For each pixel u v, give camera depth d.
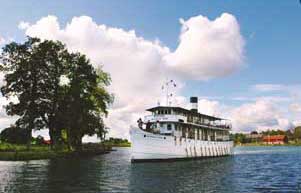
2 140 102.56
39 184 38.22
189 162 71.62
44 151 81.56
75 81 88.38
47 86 83.12
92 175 46.88
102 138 94.81
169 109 74.00
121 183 39.62
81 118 84.38
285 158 97.56
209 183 40.62
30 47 85.38
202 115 85.31
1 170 53.03
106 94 97.19
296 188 37.44
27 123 80.88
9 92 82.19
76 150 90.19
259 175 50.09
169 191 34.66
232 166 65.25
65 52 88.25
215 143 91.81
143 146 65.81
